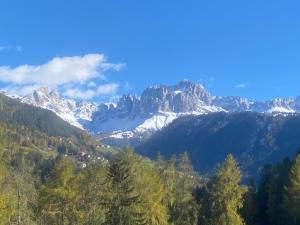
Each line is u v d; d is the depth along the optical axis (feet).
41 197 247.29
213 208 289.74
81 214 249.75
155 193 276.82
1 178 285.43
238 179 293.84
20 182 337.93
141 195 260.01
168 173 339.36
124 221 247.91
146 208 258.37
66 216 247.70
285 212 292.20
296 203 278.67
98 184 261.03
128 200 251.39
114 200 253.03
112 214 249.75
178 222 314.55
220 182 291.38
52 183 245.86
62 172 246.88
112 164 261.85
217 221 281.74
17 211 269.23
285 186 285.02
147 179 273.33
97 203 256.73
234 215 279.69
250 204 319.88
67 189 245.04
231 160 296.30
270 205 308.60
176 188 337.11
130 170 260.21
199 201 341.62
